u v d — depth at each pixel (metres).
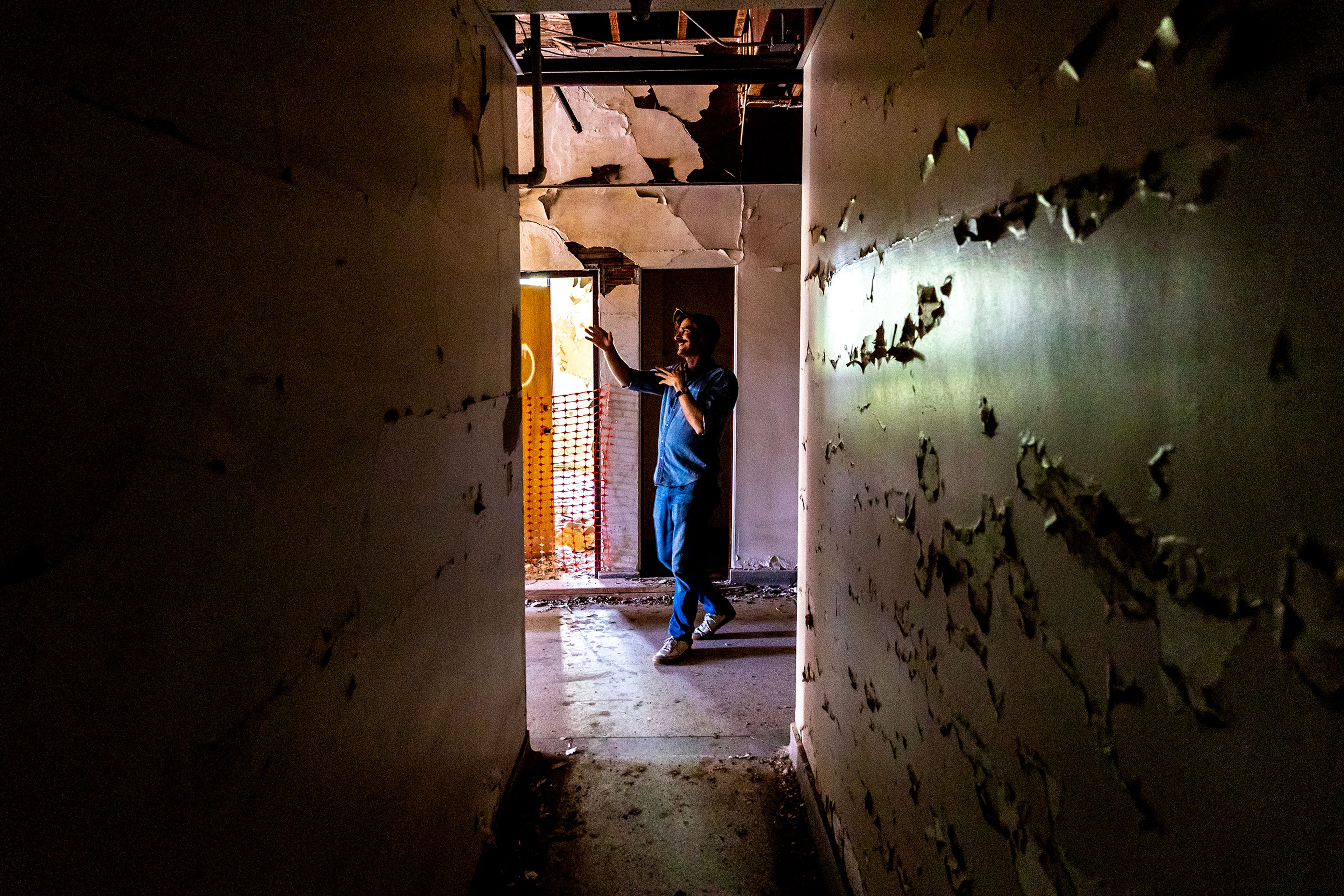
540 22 1.96
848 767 1.53
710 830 1.97
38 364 0.47
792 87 3.43
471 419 1.61
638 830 1.97
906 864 1.13
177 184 0.61
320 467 0.88
